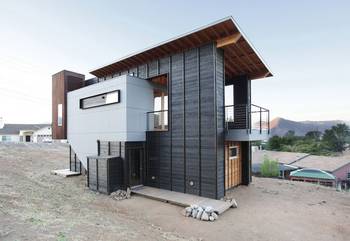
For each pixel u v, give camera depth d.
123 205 6.26
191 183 7.06
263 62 8.31
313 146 34.66
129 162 7.83
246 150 9.27
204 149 6.80
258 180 10.48
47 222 3.64
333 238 4.21
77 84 12.26
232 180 8.59
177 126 7.53
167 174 7.70
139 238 3.53
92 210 5.24
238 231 4.51
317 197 7.39
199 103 6.97
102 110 8.82
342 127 38.78
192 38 6.88
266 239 4.15
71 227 3.55
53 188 7.39
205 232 4.44
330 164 19.72
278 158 23.70
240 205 6.36
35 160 12.96
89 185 8.01
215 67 6.72
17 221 3.45
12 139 31.06
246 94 9.38
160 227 4.62
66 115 11.68
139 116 8.23
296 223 4.98
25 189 6.37
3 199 4.80
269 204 6.48
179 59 7.59
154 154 8.13
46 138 32.31
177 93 7.61
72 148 10.57
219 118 6.91
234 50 7.40
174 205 6.27
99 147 8.88
